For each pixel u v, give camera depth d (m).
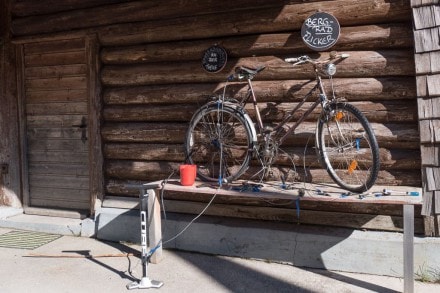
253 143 4.06
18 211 5.74
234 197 4.52
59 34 5.24
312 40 4.05
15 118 5.73
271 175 4.37
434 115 3.61
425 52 3.66
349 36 4.03
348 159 4.04
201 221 4.58
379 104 3.99
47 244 4.86
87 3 5.12
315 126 4.17
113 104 5.05
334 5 4.07
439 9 3.64
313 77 4.20
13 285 3.81
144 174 4.93
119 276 3.97
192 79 4.64
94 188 5.17
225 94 4.48
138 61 4.88
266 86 4.34
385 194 3.54
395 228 3.96
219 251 4.43
